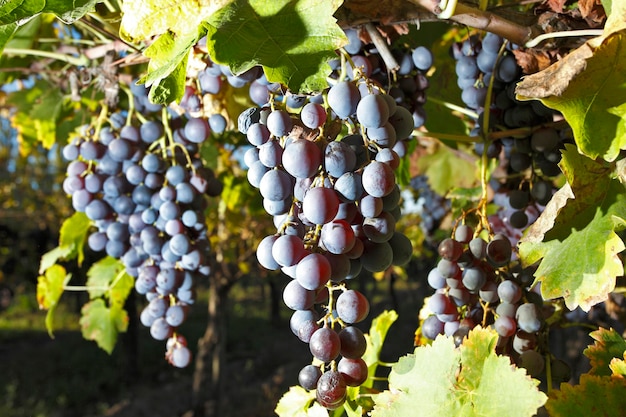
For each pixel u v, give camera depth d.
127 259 0.56
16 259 3.96
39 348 3.87
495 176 0.54
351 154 0.29
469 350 0.32
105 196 0.55
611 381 0.31
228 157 0.90
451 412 0.32
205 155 0.80
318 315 0.32
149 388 3.23
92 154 0.54
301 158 0.28
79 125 0.78
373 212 0.30
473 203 0.62
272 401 2.96
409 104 0.42
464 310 0.39
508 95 0.42
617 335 0.34
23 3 0.33
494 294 0.37
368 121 0.30
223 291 2.17
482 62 0.43
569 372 0.37
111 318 0.70
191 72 0.43
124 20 0.32
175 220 0.51
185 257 0.52
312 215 0.28
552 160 0.42
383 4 0.35
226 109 0.51
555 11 0.37
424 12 0.35
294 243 0.29
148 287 0.53
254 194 0.91
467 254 0.37
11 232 3.84
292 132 0.30
